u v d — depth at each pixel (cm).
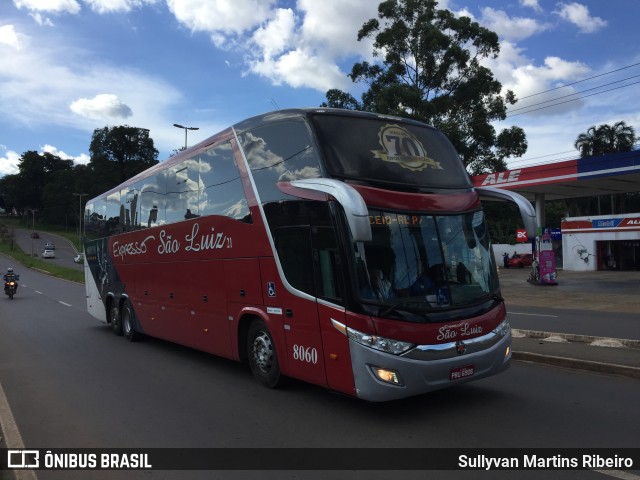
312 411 619
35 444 533
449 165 681
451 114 3725
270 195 686
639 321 1300
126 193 1248
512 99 3781
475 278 618
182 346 1135
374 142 638
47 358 1006
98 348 1123
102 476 451
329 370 587
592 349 891
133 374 854
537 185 2902
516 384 716
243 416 609
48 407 668
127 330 1234
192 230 896
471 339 583
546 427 543
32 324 1573
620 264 3775
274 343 684
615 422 556
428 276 580
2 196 16675
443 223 612
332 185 551
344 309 560
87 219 1595
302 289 624
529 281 2789
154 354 1038
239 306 759
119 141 12950
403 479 428
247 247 734
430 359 548
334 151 606
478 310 597
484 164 3903
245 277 741
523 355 862
